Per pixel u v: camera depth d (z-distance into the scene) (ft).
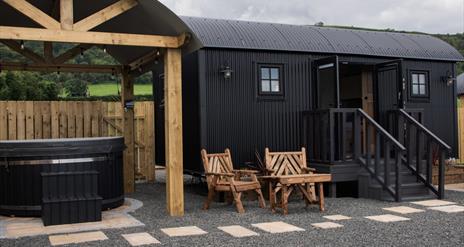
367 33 35.53
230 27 30.66
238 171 25.21
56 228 19.26
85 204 20.33
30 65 28.43
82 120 32.27
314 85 31.32
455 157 35.81
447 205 24.40
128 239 17.28
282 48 30.32
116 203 23.98
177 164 21.99
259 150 29.78
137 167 35.83
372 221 20.36
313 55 31.53
